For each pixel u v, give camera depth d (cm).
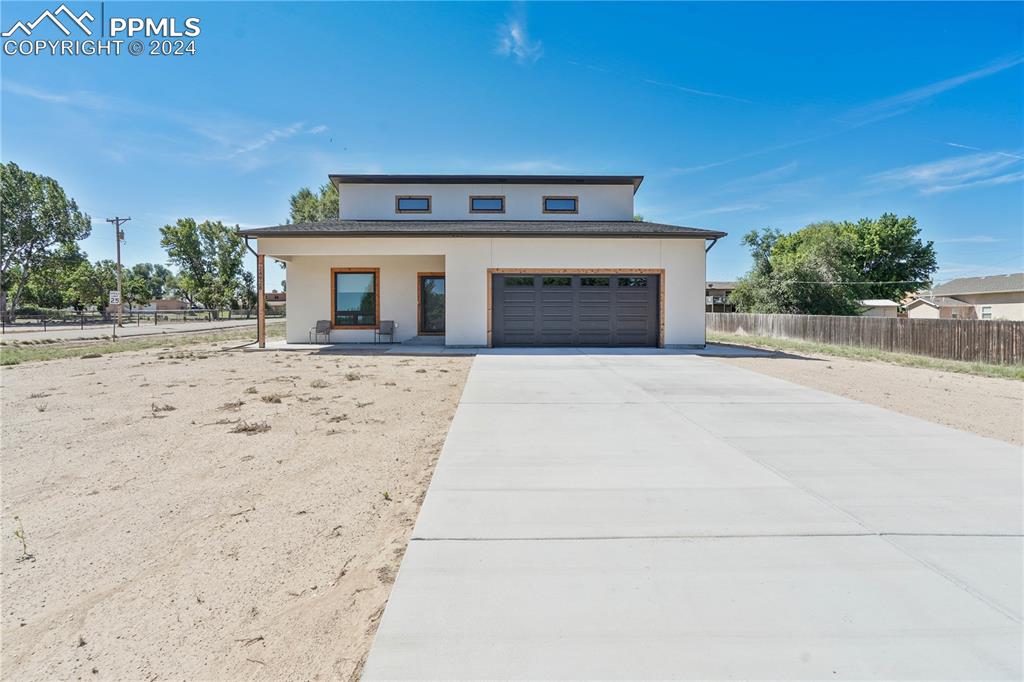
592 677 194
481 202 1791
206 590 272
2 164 4844
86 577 283
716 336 2556
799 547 293
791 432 548
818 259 3284
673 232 1439
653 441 514
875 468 429
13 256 4969
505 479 407
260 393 809
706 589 252
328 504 382
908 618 228
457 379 948
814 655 205
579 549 293
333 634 238
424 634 220
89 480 429
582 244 1480
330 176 1738
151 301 8994
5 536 331
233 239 6384
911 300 4475
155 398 768
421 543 301
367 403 733
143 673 212
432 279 1703
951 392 861
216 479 432
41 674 212
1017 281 3594
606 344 1506
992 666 198
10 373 1039
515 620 229
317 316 1706
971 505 351
